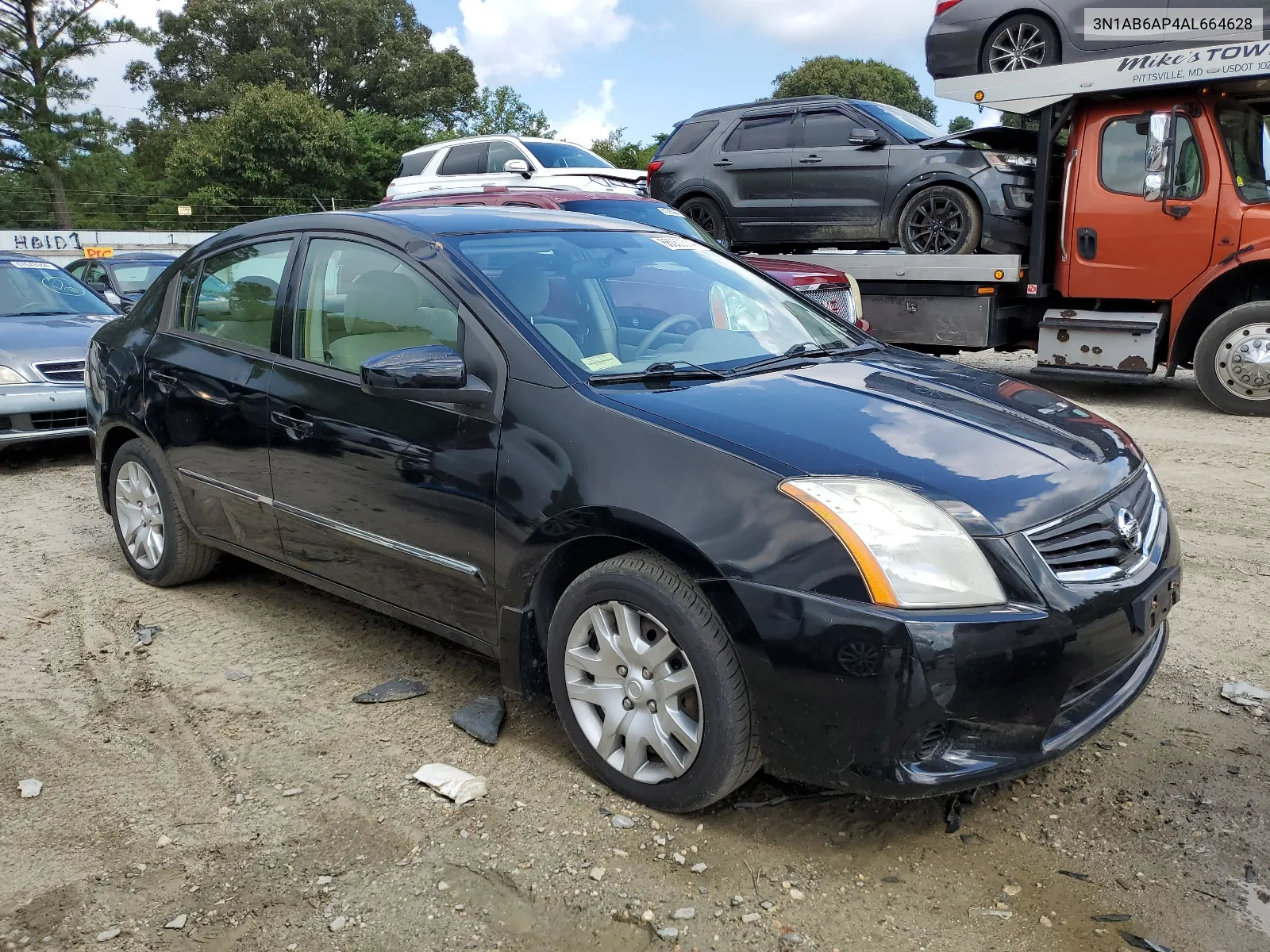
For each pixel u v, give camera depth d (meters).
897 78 63.03
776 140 10.63
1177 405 9.52
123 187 48.41
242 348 4.14
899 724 2.48
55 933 2.46
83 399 7.45
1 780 3.16
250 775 3.16
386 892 2.60
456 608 3.36
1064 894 2.58
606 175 12.30
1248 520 5.67
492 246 3.66
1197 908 2.52
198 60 68.06
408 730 3.43
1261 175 8.80
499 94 59.25
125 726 3.49
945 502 2.60
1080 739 2.71
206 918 2.51
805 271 8.56
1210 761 3.19
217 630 4.32
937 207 9.77
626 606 2.91
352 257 3.79
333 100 66.75
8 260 8.97
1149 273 8.93
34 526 5.93
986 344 9.64
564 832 2.84
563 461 2.97
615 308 3.62
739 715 2.70
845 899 2.56
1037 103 9.05
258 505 4.02
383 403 3.47
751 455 2.72
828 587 2.52
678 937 2.42
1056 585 2.59
